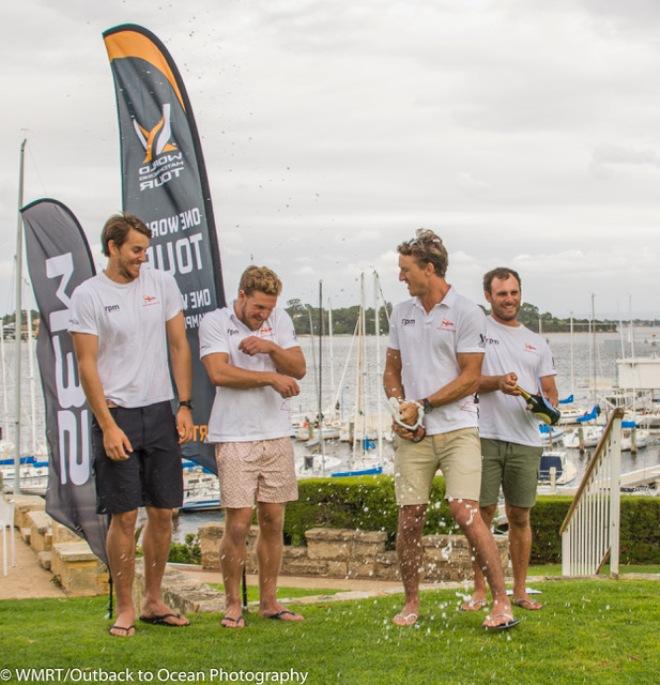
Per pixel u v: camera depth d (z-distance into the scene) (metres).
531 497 6.80
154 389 6.14
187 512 40.66
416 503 6.27
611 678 5.29
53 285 9.22
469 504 6.08
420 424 6.11
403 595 7.62
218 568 14.78
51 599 10.36
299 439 71.69
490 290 7.02
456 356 6.20
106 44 8.89
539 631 6.09
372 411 61.00
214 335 6.38
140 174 8.84
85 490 8.75
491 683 5.21
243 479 6.27
